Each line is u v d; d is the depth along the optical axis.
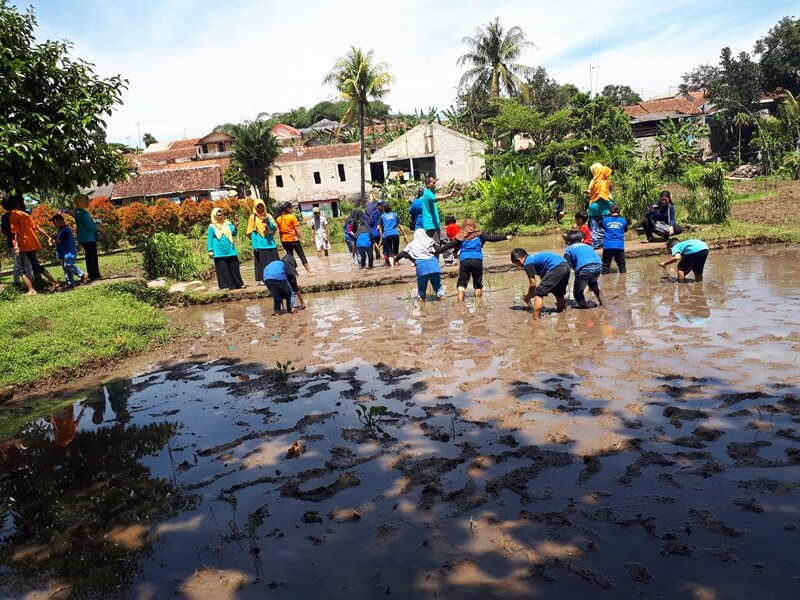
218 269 12.30
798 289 7.97
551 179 34.81
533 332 6.87
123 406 5.74
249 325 9.11
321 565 2.91
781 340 5.72
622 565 2.69
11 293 9.98
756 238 12.78
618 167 32.03
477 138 48.16
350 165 48.19
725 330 6.23
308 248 25.69
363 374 5.91
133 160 55.34
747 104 39.66
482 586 2.64
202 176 44.88
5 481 4.30
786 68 40.94
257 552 3.07
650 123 45.97
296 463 4.08
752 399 4.38
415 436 4.31
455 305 8.91
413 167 45.75
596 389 4.87
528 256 7.88
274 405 5.29
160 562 3.08
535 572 2.70
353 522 3.27
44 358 7.15
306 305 10.35
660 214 13.07
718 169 15.48
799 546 2.72
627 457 3.69
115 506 3.75
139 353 7.82
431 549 2.95
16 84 9.61
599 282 9.87
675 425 4.07
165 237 15.32
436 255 9.39
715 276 9.48
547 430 4.18
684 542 2.81
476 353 6.23
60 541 3.39
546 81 51.28
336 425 4.67
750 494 3.17
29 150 9.33
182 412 5.38
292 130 70.00
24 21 10.00
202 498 3.73
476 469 3.72
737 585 2.50
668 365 5.28
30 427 5.43
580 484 3.42
